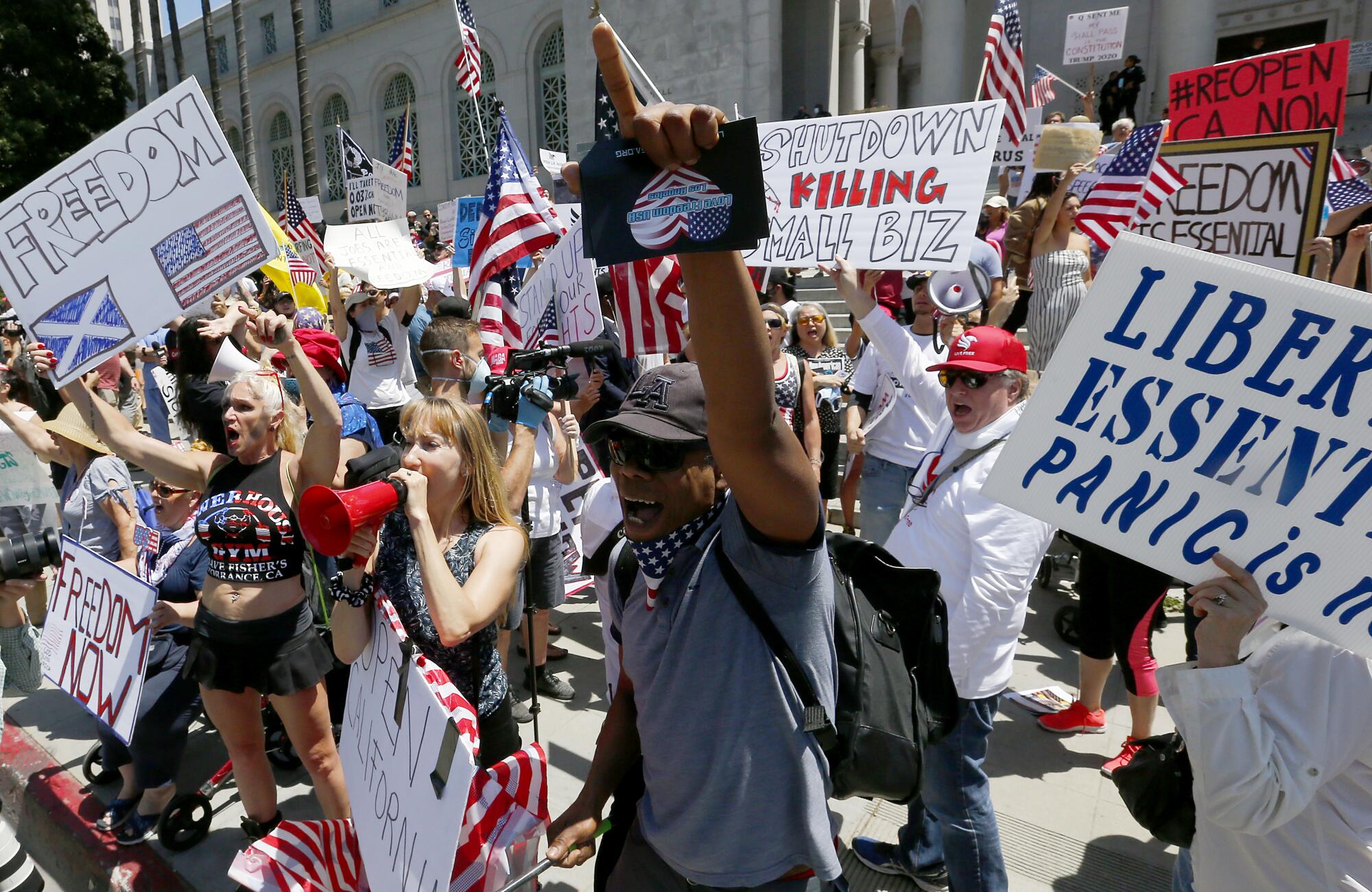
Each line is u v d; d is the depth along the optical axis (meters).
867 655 1.62
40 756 3.73
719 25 14.47
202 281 2.66
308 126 15.52
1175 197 3.67
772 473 1.27
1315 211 3.31
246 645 2.68
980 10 18.27
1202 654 1.45
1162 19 13.73
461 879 1.84
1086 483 1.52
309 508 1.83
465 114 23.61
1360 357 1.31
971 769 2.31
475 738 1.76
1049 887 2.71
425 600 2.06
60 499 5.11
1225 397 1.41
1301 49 3.53
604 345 2.82
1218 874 1.59
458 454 2.25
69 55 23.86
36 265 2.86
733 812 1.49
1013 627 2.34
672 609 1.55
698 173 1.02
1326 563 1.34
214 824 3.24
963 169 3.28
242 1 29.70
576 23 16.30
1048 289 4.69
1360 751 1.38
